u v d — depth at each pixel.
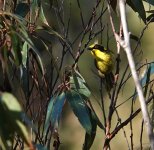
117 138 17.56
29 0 7.55
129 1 7.97
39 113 7.14
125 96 18.73
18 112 5.12
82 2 15.76
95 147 17.80
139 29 21.98
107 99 16.44
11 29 6.36
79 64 18.88
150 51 22.12
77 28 17.91
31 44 6.15
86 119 6.90
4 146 5.33
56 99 7.00
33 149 5.12
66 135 18.98
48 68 8.34
